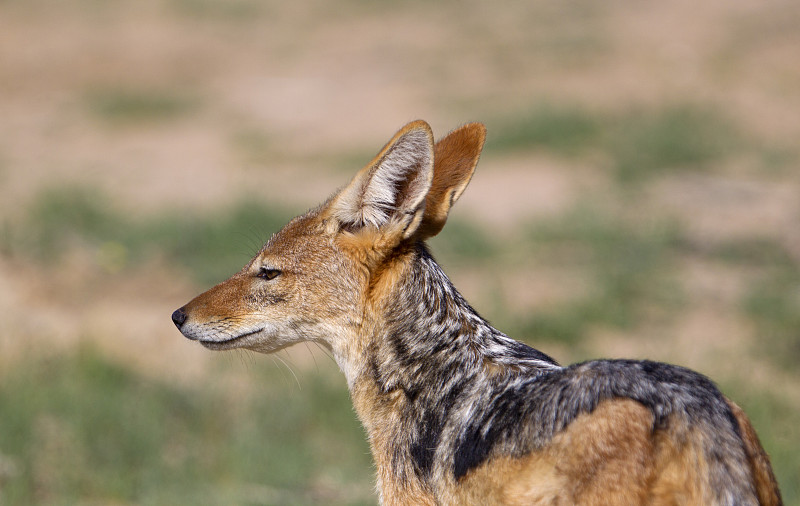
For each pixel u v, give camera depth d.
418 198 13.17
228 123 58.62
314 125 57.53
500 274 35.66
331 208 13.80
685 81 60.72
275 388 26.19
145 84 66.06
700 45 67.19
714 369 27.47
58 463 22.16
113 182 46.91
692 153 48.34
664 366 10.87
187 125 58.38
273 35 75.81
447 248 37.62
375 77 65.19
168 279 35.03
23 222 38.22
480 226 40.09
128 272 35.38
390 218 13.44
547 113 54.34
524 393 11.49
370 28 76.44
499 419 11.47
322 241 13.81
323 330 13.88
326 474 22.56
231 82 66.56
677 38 68.75
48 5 81.62
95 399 24.28
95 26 76.75
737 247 37.97
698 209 41.94
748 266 36.56
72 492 21.38
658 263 35.88
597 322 31.64
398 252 13.51
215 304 14.30
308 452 23.27
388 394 13.16
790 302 32.97
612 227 38.69
